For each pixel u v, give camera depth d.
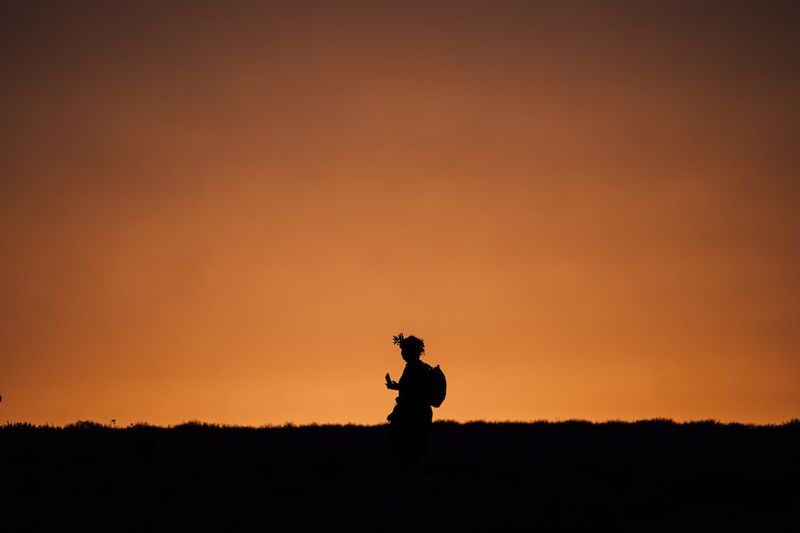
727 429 109.75
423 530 55.78
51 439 94.50
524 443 99.12
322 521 57.78
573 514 60.00
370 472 76.25
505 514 59.56
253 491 67.81
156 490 68.50
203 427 111.75
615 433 108.38
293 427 115.44
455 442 100.94
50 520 57.75
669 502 64.56
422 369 79.69
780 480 70.56
